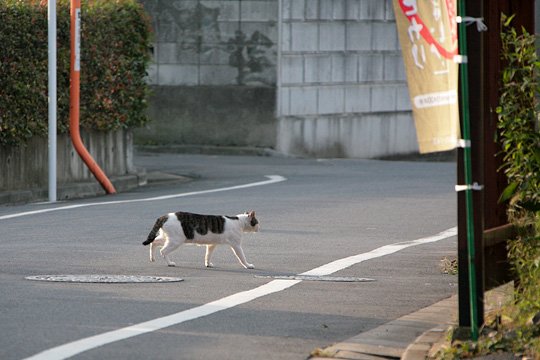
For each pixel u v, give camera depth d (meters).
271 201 21.62
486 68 10.20
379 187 24.45
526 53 10.46
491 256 10.32
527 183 10.39
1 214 19.38
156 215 19.25
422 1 9.27
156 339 9.88
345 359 9.42
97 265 14.11
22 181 22.95
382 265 14.68
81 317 10.73
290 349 9.73
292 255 15.40
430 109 9.31
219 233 14.16
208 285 12.83
